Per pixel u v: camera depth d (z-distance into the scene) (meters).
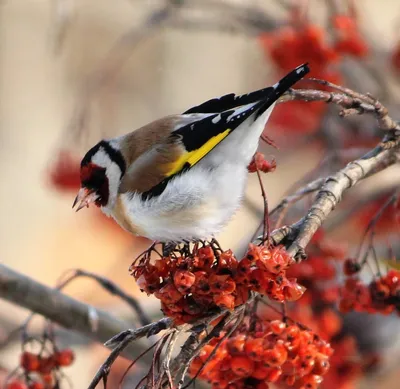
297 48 3.92
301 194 3.76
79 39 7.14
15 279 3.86
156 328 3.70
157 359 3.70
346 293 3.77
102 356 4.21
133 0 4.88
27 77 7.04
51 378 3.81
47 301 3.86
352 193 4.04
